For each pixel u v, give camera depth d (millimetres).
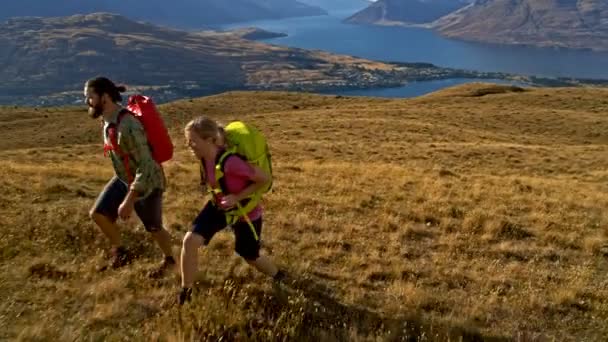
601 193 19641
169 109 79062
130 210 5945
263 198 12328
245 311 6086
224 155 5469
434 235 10336
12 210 9734
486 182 19703
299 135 47750
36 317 5629
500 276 8094
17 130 74000
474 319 6582
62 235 8359
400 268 7980
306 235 9523
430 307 6805
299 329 5762
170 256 6957
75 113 90625
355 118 59312
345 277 7559
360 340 5703
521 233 10859
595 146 44562
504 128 57781
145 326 5609
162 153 6027
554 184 21562
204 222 5895
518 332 6133
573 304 7238
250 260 6551
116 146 5855
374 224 10695
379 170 20797
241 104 84250
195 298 6047
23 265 7020
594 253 9859
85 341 5301
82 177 15141
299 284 6918
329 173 19078
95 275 6859
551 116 62531
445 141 45875
